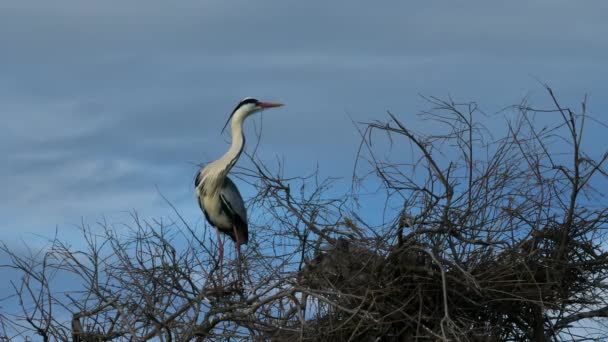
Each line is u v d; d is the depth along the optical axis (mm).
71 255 12180
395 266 12383
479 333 12492
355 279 12602
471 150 12469
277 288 12398
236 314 11695
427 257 12359
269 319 12383
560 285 12609
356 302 12422
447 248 12539
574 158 12383
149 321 12070
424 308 12477
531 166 12625
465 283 11969
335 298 12383
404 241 12234
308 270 12570
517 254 12461
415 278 12195
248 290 12734
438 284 12359
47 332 12258
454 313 12594
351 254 12805
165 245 12211
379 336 12547
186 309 12164
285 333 12172
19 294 12094
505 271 12344
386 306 12414
